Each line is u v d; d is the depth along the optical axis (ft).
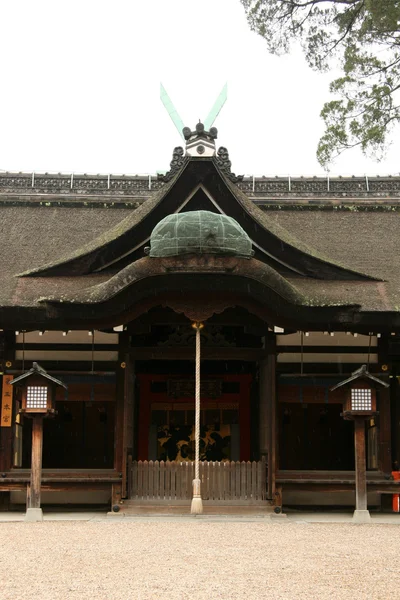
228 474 52.37
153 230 51.19
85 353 57.06
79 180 77.25
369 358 58.08
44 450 64.90
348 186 78.33
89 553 32.30
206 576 27.25
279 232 57.52
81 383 56.08
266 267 50.70
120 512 50.67
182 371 66.85
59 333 57.26
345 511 57.47
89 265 56.75
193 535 38.88
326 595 24.38
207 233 49.49
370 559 31.17
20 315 53.11
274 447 52.95
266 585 25.76
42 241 67.26
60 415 65.62
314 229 71.77
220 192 55.21
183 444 67.87
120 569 28.55
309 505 58.54
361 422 48.91
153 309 55.52
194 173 54.80
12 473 55.42
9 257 63.87
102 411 65.46
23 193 76.02
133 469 52.54
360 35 74.74
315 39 76.89
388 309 53.57
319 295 53.67
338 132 76.84
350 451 67.00
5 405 56.75
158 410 68.18
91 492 58.34
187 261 49.75
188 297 51.37
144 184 77.41
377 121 76.38
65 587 25.39
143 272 50.21
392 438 59.26
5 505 56.75
